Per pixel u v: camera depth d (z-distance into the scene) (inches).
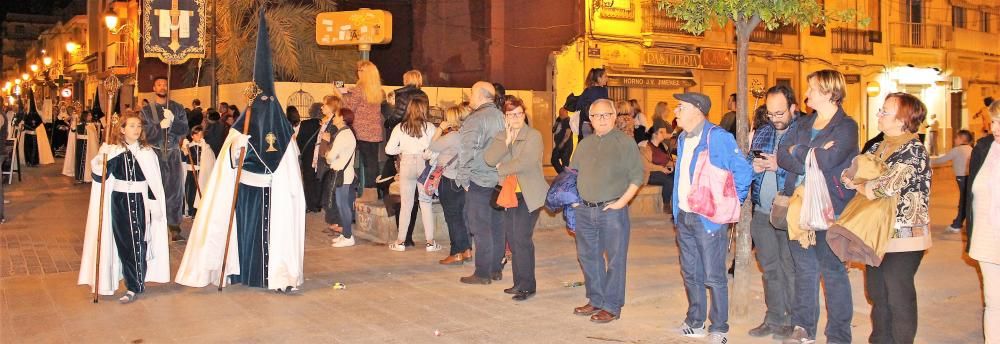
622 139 264.4
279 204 318.7
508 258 384.2
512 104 301.0
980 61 1366.9
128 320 277.7
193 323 274.2
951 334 262.5
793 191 231.6
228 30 896.3
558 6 957.2
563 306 296.4
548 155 920.3
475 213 330.0
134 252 303.6
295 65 882.8
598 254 277.1
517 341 252.7
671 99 1020.5
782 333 251.4
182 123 433.4
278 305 299.3
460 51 1056.2
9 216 540.4
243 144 318.7
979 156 214.8
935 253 402.9
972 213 216.2
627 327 267.9
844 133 217.5
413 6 1087.0
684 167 246.1
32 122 981.2
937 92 1288.1
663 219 523.8
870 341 229.3
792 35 1112.8
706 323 272.1
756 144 249.0
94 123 773.3
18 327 268.2
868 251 209.3
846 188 218.8
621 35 960.3
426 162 406.9
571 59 926.4
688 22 280.4
